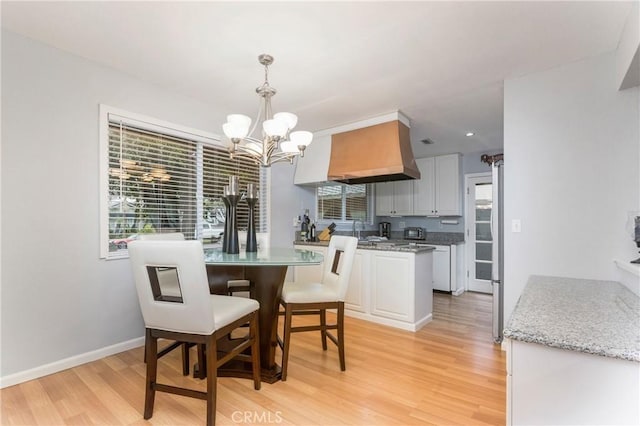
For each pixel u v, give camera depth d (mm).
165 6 1795
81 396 1922
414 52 2260
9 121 2047
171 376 2184
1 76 2018
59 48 2256
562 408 927
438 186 5422
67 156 2307
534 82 2539
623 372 860
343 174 3816
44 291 2193
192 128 3148
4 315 2025
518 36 2051
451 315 3748
